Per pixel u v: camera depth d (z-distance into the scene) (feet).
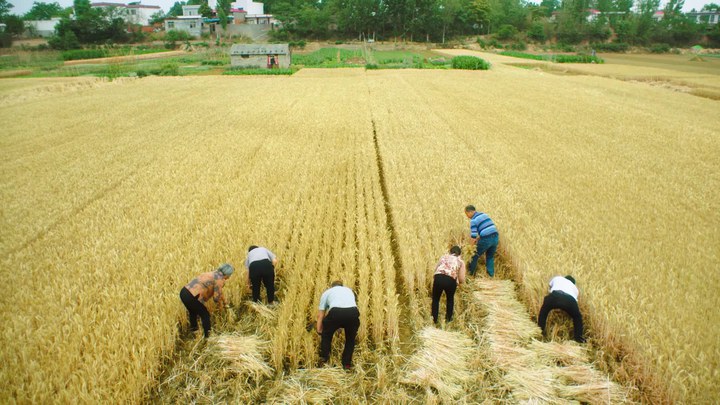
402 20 376.89
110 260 29.09
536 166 50.98
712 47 367.04
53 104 96.12
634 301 24.29
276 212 37.11
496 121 77.05
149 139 64.34
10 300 24.77
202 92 117.70
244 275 27.07
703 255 30.27
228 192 42.14
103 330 22.22
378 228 34.30
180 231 33.88
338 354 22.33
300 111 87.20
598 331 23.06
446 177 46.34
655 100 102.17
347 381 20.70
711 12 541.34
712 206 39.50
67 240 32.40
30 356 20.40
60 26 309.22
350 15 365.40
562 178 46.83
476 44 362.94
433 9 369.50
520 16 404.98
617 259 29.43
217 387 20.42
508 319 24.20
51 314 23.43
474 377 20.97
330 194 42.24
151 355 20.68
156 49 301.84
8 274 27.71
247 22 381.40
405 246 31.07
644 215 37.19
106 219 36.37
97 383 18.99
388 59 252.01
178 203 39.52
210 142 62.59
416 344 23.40
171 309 23.93
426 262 29.63
